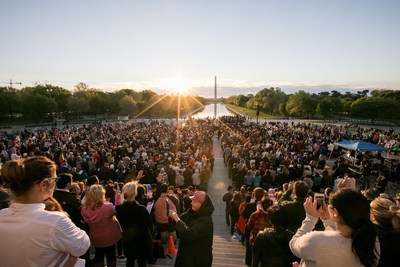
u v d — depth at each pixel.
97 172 17.19
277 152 23.64
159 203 7.39
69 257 2.30
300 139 35.41
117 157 22.55
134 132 39.97
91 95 101.19
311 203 2.93
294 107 104.38
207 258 4.14
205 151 24.88
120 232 5.28
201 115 147.88
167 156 20.86
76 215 5.20
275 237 3.73
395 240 2.90
